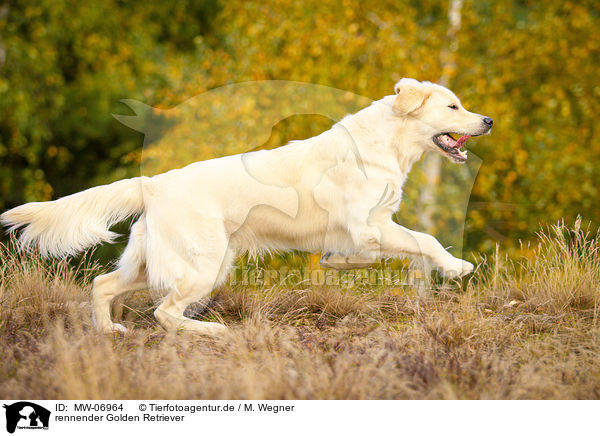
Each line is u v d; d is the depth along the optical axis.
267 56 17.36
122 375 5.99
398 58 16.72
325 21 17.23
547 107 17.86
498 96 17.86
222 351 6.99
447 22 18.00
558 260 9.40
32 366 6.31
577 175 18.20
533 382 5.97
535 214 18.95
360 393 5.77
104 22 21.38
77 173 22.42
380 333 7.52
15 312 8.23
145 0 22.81
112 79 20.89
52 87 20.53
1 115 18.72
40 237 8.27
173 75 18.31
